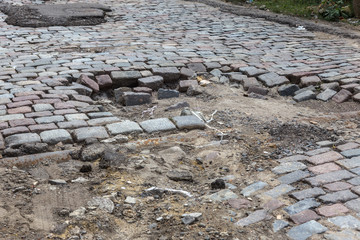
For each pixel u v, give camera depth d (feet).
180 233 11.16
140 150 15.35
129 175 13.78
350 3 42.01
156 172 14.05
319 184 13.11
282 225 11.38
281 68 24.20
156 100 20.36
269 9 43.11
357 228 11.12
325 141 16.19
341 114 18.85
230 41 30.45
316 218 11.57
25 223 11.49
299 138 16.48
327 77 22.72
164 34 32.22
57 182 13.26
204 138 16.35
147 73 22.45
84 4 43.04
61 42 29.12
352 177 13.47
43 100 18.80
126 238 11.10
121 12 41.06
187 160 14.89
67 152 14.84
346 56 26.96
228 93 21.29
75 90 20.25
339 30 34.68
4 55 25.80
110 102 20.07
